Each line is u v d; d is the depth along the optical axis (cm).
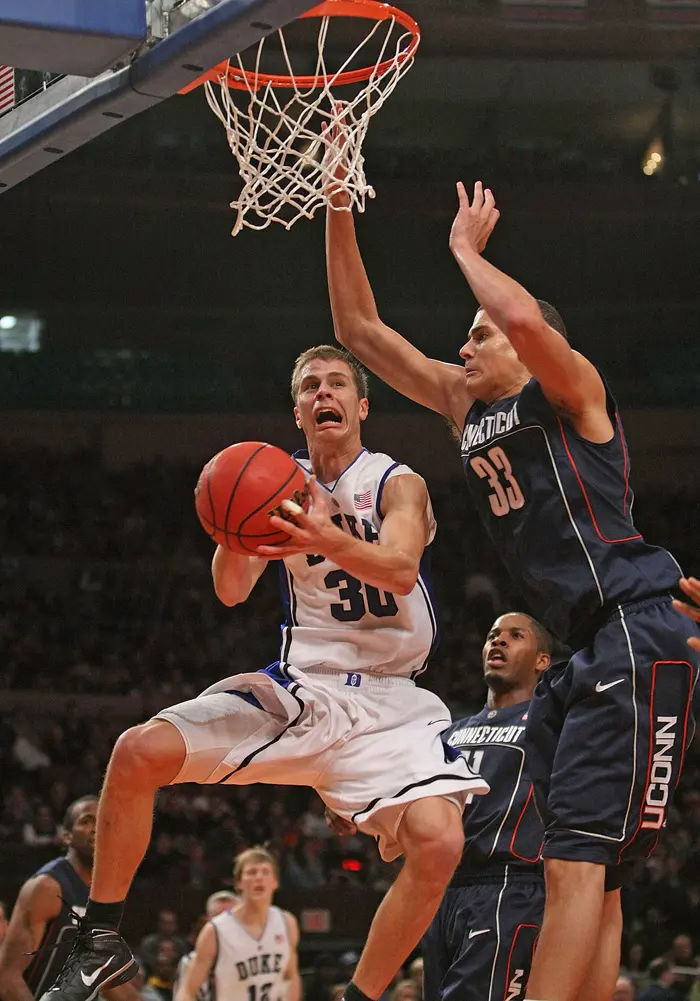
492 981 564
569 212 2614
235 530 385
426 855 401
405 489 432
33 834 1744
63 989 392
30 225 2586
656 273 2758
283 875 1678
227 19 378
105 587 2488
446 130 2792
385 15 508
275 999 878
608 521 423
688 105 2653
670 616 416
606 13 2303
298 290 2800
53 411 2689
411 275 2812
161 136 2623
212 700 427
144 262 2714
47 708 2181
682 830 1827
